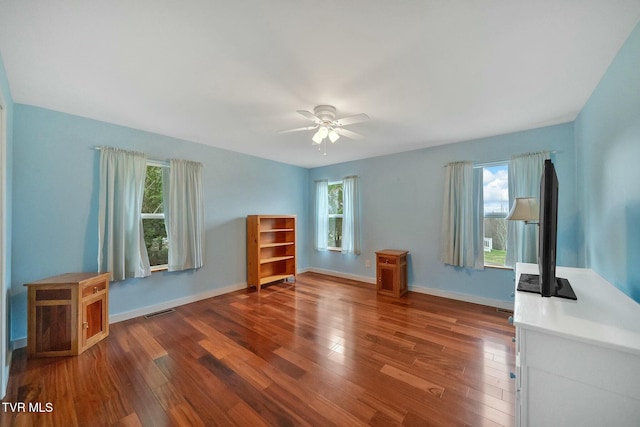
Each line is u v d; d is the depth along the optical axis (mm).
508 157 3244
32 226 2434
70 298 2221
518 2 1232
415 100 2311
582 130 2502
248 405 1646
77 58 1693
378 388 1802
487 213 3516
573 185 2816
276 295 3936
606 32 1442
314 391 1775
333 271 5207
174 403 1665
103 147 2779
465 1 1226
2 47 1564
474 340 2479
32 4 1229
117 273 2836
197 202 3590
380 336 2574
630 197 1501
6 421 1514
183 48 1596
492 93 2182
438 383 1850
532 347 1075
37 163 2465
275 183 4902
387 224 4414
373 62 1743
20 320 2352
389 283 3918
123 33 1454
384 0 1224
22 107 2393
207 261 3816
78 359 2170
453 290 3732
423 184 4008
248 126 3006
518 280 1781
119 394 1746
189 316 3107
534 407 1075
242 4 1248
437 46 1570
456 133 3254
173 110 2543
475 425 1479
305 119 2768
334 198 5328
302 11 1293
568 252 2834
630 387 916
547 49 1596
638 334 989
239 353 2270
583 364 985
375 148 3994
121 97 2262
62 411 1593
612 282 1762
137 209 2992
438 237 3861
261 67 1805
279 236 4941
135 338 2547
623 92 1568
